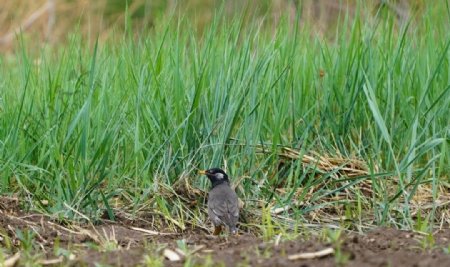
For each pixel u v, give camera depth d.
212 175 12.45
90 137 12.96
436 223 12.30
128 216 12.52
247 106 13.13
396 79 13.99
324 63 14.22
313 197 12.61
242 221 12.49
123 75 14.11
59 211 12.21
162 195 12.77
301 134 13.73
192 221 12.58
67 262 9.94
